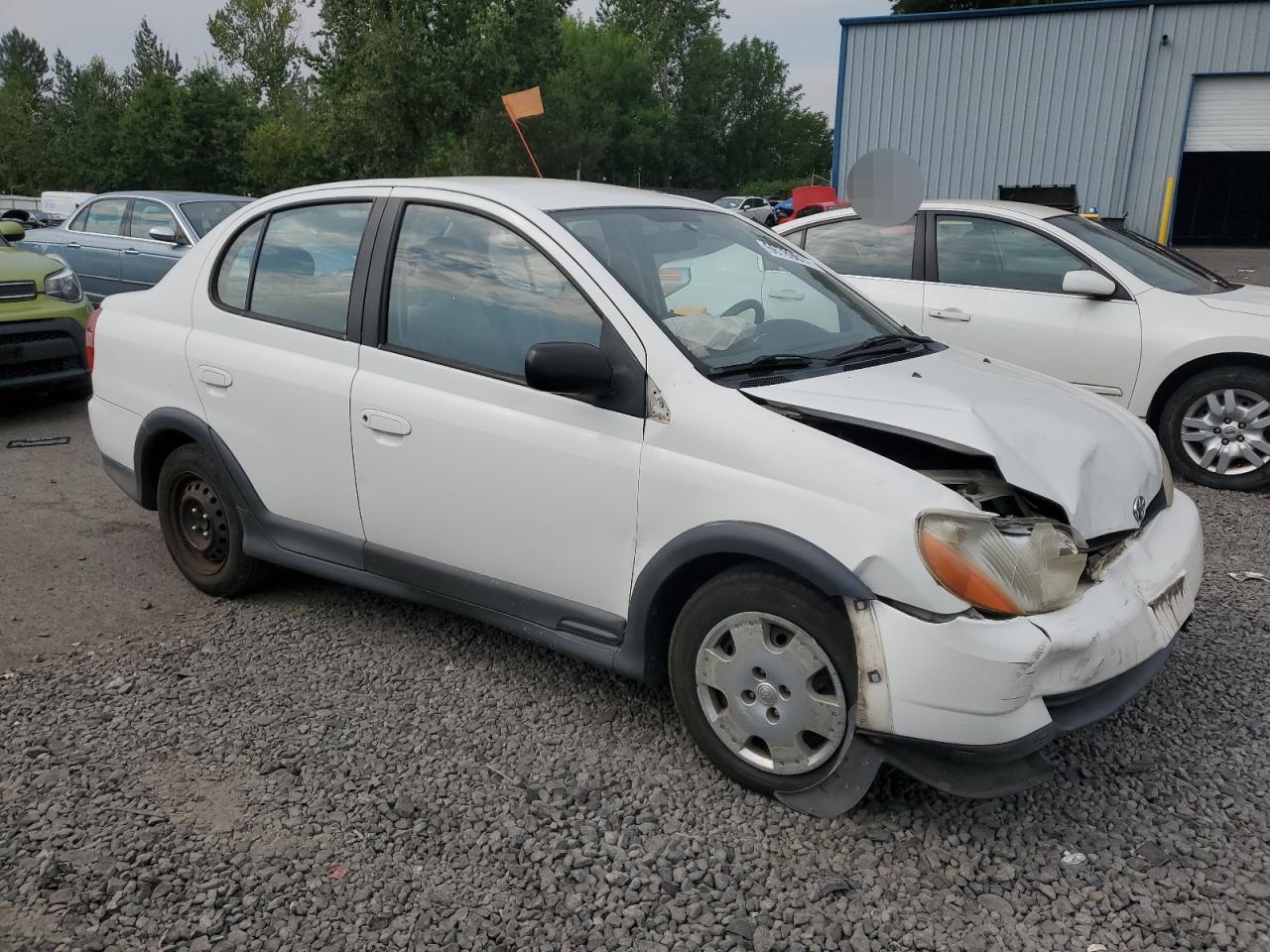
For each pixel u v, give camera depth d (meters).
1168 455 6.29
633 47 73.62
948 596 2.57
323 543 3.95
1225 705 3.54
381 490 3.68
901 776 3.12
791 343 3.48
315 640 4.09
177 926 2.48
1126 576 2.92
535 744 3.31
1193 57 22.69
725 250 3.79
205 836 2.84
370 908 2.56
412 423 3.53
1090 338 6.23
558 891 2.63
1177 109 23.05
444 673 3.80
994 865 2.71
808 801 2.88
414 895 2.61
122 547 5.18
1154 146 23.39
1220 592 4.55
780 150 96.25
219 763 3.21
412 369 3.57
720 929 2.49
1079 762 3.19
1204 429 6.13
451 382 3.47
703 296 3.50
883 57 24.88
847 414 2.90
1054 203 22.66
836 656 2.75
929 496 2.64
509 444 3.30
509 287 3.41
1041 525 2.70
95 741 3.33
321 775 3.13
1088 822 2.90
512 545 3.38
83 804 2.98
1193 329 5.96
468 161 34.72
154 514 5.75
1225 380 6.00
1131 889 2.62
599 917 2.53
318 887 2.63
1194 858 2.74
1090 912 2.54
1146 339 6.08
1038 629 2.60
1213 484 6.15
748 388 3.03
